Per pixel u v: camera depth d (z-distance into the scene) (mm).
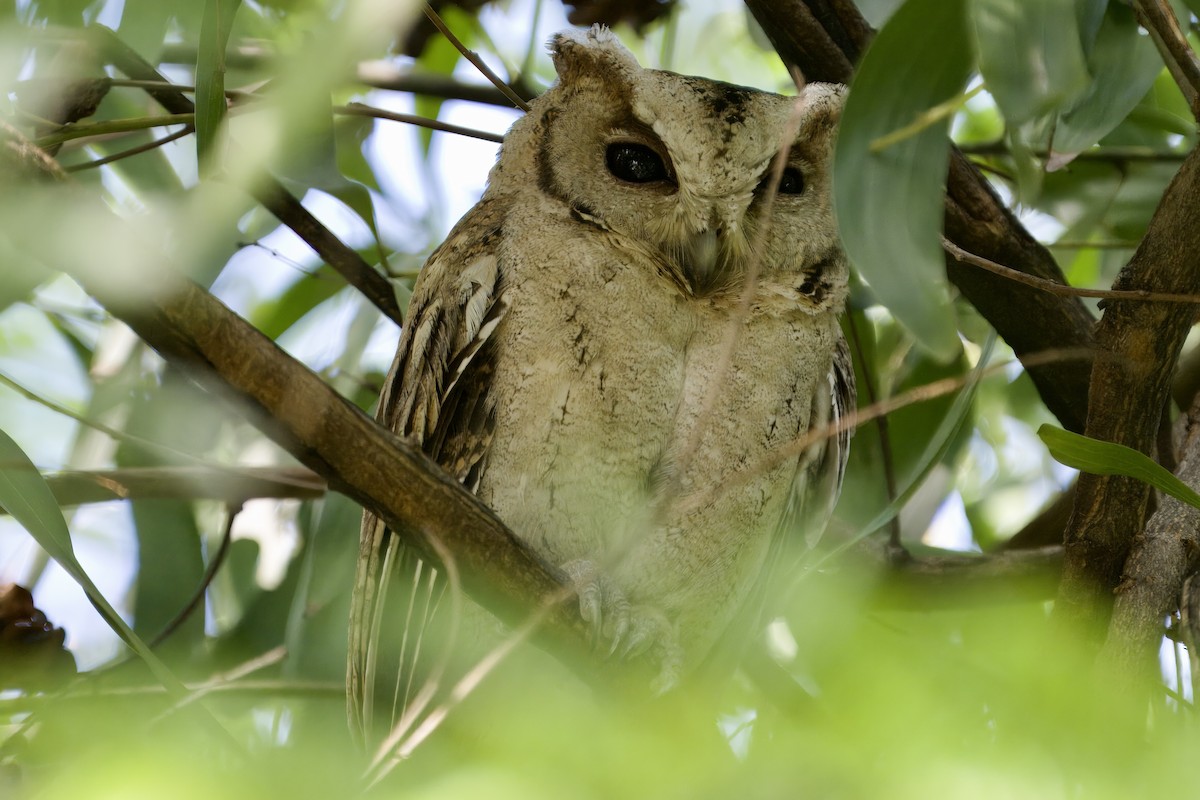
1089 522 5691
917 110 4527
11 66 4680
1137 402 5391
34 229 3564
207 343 3945
